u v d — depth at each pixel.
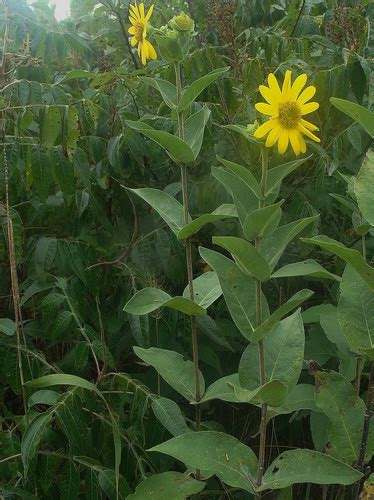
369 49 0.79
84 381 0.55
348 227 0.82
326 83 0.72
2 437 0.61
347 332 0.49
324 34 0.91
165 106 0.76
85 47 0.81
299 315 0.53
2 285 0.75
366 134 0.73
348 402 0.52
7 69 0.75
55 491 0.61
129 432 0.62
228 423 0.76
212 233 0.78
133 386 0.63
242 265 0.47
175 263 0.73
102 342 0.65
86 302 0.70
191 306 0.52
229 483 0.49
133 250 0.73
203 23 0.99
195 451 0.49
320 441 0.58
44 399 0.55
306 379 0.70
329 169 0.70
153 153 0.73
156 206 0.55
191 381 0.57
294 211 0.74
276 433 0.74
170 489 0.52
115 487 0.56
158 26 0.93
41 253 0.67
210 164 0.78
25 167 0.70
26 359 0.63
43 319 0.65
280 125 0.46
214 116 0.78
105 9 0.98
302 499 0.70
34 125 0.78
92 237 0.71
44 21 0.91
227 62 0.92
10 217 0.67
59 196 0.74
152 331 0.71
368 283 0.45
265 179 0.46
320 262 0.78
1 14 0.80
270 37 0.82
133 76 0.77
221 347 0.74
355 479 0.47
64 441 0.58
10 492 0.56
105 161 0.74
